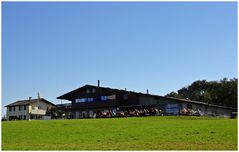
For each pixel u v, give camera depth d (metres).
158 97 75.69
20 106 108.00
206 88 118.44
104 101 82.81
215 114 75.94
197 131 31.39
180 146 24.47
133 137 28.77
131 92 79.12
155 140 27.00
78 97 87.94
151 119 48.25
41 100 110.38
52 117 85.00
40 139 28.81
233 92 105.06
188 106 74.81
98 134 31.12
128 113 63.53
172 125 37.47
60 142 27.11
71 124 40.97
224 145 24.61
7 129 36.25
